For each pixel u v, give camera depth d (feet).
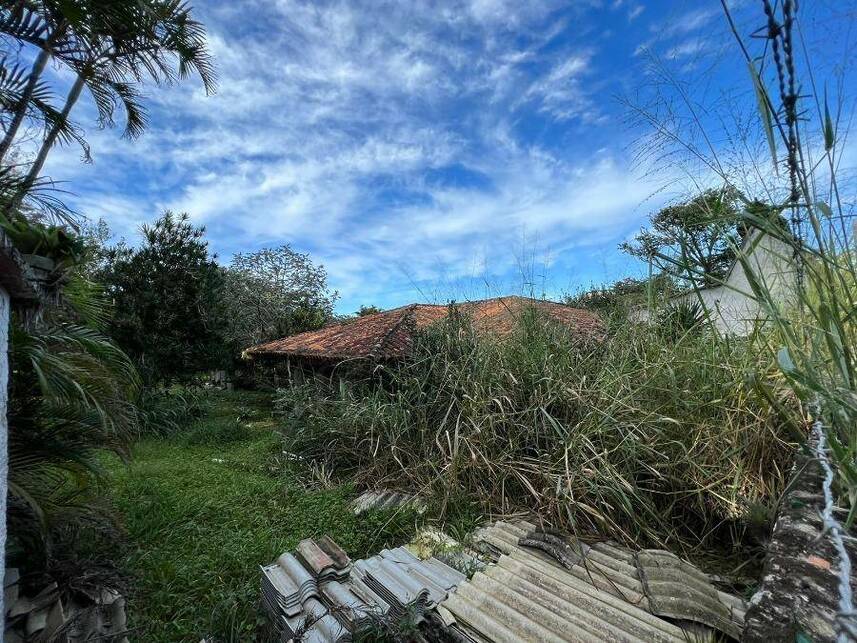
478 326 17.33
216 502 14.19
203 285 34.24
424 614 7.27
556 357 13.69
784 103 4.07
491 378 13.79
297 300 62.23
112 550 10.27
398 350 21.30
